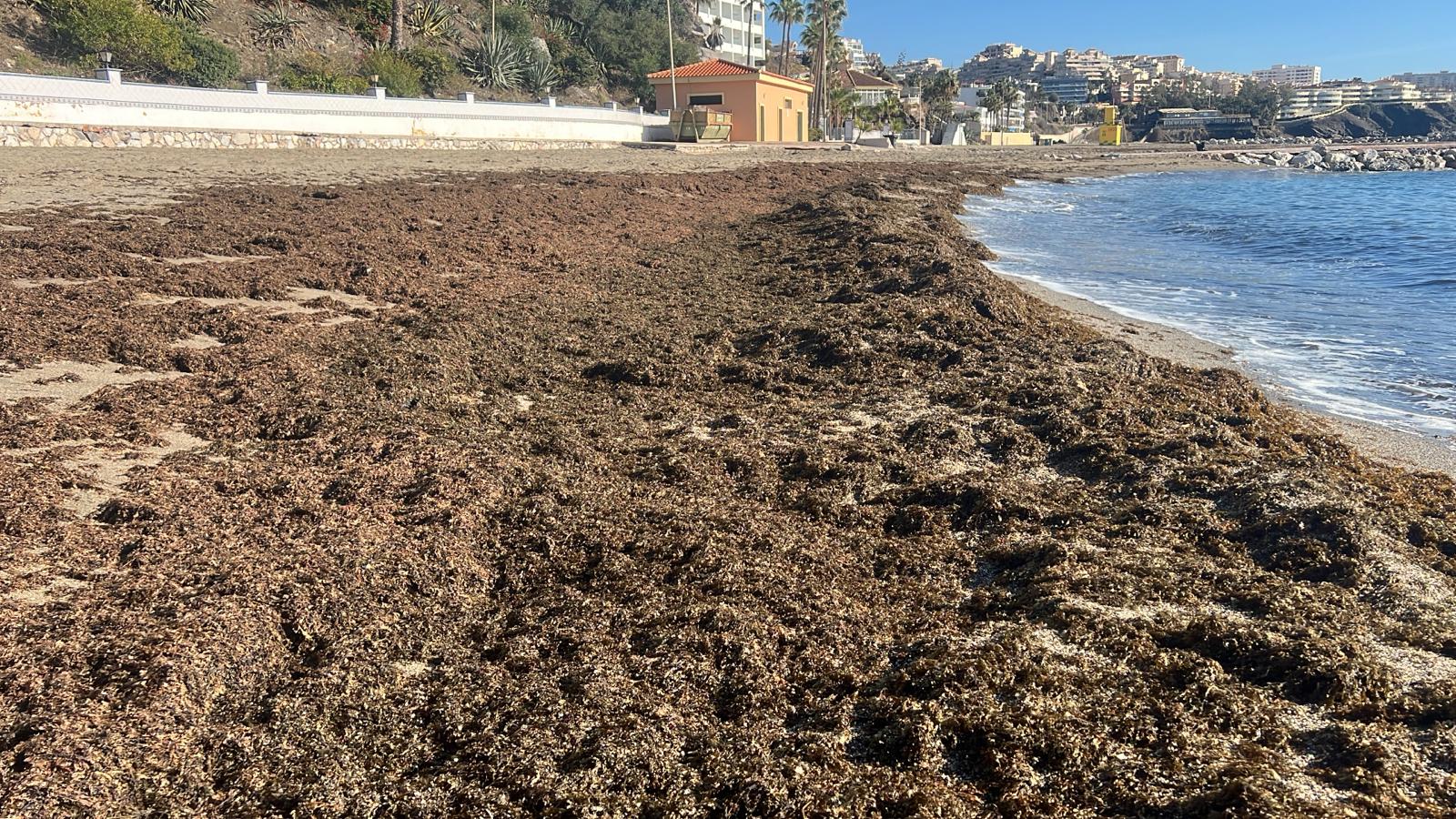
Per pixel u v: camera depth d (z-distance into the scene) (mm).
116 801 4168
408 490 7395
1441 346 13055
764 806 4125
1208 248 23094
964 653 5254
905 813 4082
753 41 134875
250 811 4160
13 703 4633
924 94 121500
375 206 21469
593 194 26484
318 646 5375
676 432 9328
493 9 57219
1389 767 4203
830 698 5012
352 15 50688
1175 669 5078
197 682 4914
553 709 4816
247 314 12492
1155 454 8320
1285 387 11195
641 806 4188
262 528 6652
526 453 8523
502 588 6273
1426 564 6375
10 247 14570
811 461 8320
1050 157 64000
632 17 74750
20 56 32906
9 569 5875
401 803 4199
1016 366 11094
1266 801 3906
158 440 8289
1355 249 22719
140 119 28734
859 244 19094
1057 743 4461
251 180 24609
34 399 8930
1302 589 5992
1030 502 7453
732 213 25562
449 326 12531
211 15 43094
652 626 5652
